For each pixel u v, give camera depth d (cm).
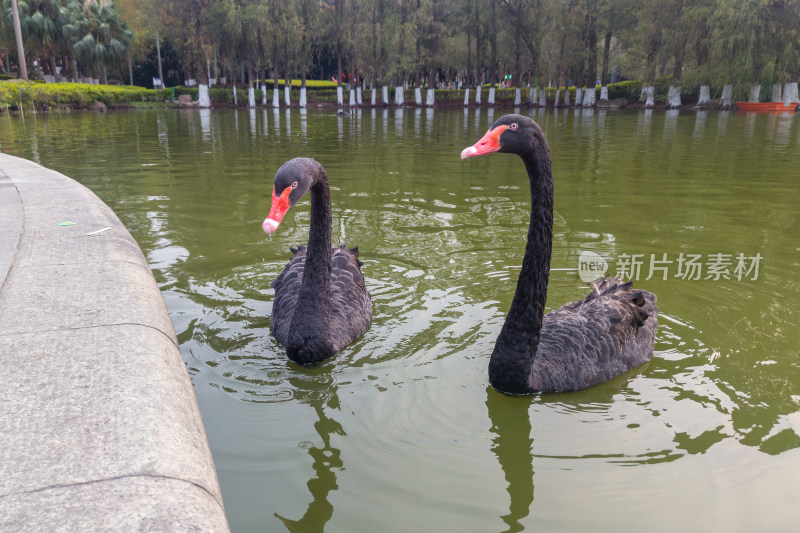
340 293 471
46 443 192
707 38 3322
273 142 1758
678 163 1271
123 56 5078
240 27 4062
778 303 507
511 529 253
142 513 164
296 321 405
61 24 4806
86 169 1162
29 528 157
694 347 434
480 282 557
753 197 898
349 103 4919
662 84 4191
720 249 647
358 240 685
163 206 835
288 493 274
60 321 290
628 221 761
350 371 400
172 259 611
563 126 2439
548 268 358
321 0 4625
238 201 874
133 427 202
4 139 1728
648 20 3644
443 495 275
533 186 352
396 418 343
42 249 414
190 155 1409
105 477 177
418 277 572
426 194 935
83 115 3164
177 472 183
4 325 285
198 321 471
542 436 327
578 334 396
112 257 398
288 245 666
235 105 4656
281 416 342
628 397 371
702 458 303
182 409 223
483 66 5262
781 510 263
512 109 4328
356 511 263
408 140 1845
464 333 455
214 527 165
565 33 3988
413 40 4466
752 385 379
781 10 3119
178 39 4416
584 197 903
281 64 4819
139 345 265
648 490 278
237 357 418
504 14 4597
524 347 360
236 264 602
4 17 4512
